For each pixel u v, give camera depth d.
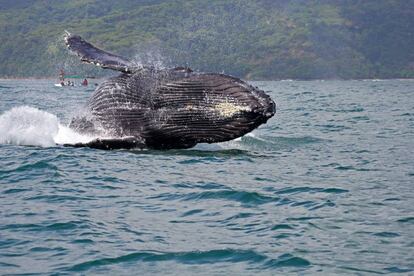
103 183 54.78
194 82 62.38
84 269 36.12
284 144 79.88
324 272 35.91
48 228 42.47
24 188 53.12
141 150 69.31
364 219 45.28
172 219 45.00
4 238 40.62
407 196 51.94
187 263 37.16
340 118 128.75
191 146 67.25
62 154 66.81
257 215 46.22
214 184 54.78
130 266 36.66
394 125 112.50
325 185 55.62
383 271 36.00
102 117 68.69
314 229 43.03
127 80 66.81
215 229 42.94
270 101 59.84
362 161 68.19
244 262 37.34
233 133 62.00
